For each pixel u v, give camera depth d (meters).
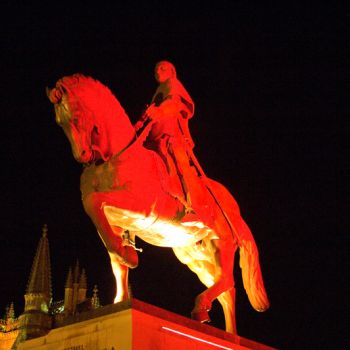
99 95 7.15
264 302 8.81
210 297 8.03
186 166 8.02
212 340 7.17
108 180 6.93
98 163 7.06
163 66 8.53
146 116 7.88
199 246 8.57
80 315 6.37
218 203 8.57
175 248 8.75
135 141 7.39
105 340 6.07
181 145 8.11
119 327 6.04
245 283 8.81
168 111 8.06
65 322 6.45
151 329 6.25
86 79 7.12
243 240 8.70
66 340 6.32
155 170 7.49
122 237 7.32
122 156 7.13
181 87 8.44
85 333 6.23
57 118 7.00
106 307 6.24
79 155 6.85
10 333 37.00
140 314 6.13
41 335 6.77
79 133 6.84
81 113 6.89
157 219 7.45
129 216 7.11
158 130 8.05
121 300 6.78
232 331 8.41
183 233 7.89
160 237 7.87
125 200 6.98
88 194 6.89
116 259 7.00
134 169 7.17
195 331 6.93
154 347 6.20
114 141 7.16
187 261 8.70
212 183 8.65
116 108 7.33
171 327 6.55
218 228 8.42
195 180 8.05
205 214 8.01
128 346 5.89
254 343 7.91
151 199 7.27
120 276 7.05
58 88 6.92
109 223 6.84
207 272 8.66
